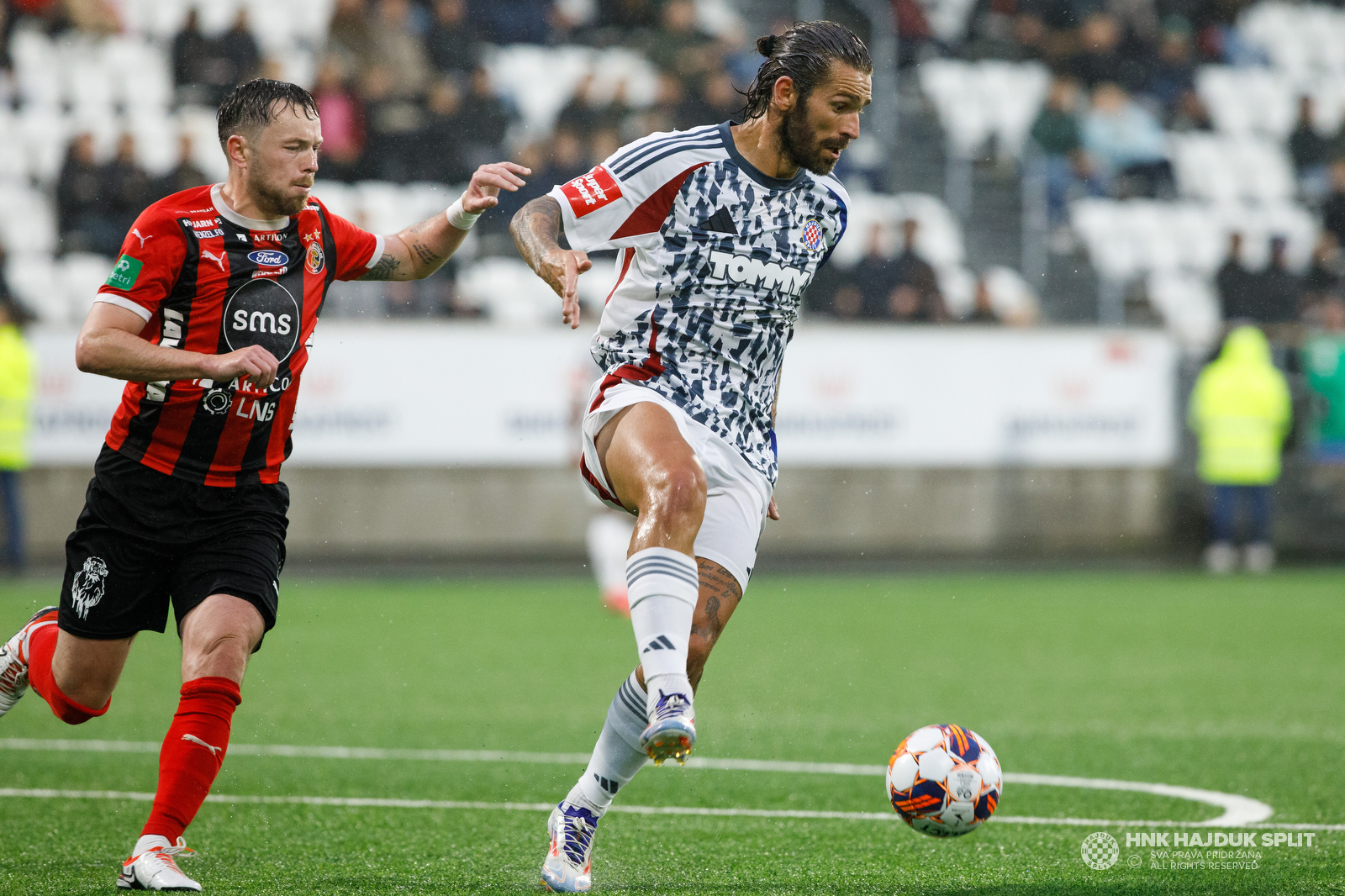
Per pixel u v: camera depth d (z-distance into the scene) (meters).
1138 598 43.81
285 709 25.73
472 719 24.86
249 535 13.73
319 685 28.42
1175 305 63.75
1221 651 33.72
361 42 58.53
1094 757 21.41
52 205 56.25
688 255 13.41
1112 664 31.78
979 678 29.83
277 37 60.69
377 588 44.91
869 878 14.05
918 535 54.50
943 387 54.19
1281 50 72.25
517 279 56.25
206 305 13.23
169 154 57.59
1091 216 64.25
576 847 13.43
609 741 13.33
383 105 57.28
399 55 59.16
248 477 13.77
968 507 55.00
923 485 54.56
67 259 54.81
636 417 13.10
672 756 12.03
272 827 16.56
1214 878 13.96
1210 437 52.62
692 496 12.46
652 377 13.55
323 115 56.56
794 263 13.66
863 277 57.53
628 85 61.59
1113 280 63.41
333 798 18.42
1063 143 63.97
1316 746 22.34
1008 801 18.23
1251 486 53.56
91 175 54.88
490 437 51.47
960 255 62.69
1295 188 68.44
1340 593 45.34
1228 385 52.38
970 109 65.56
